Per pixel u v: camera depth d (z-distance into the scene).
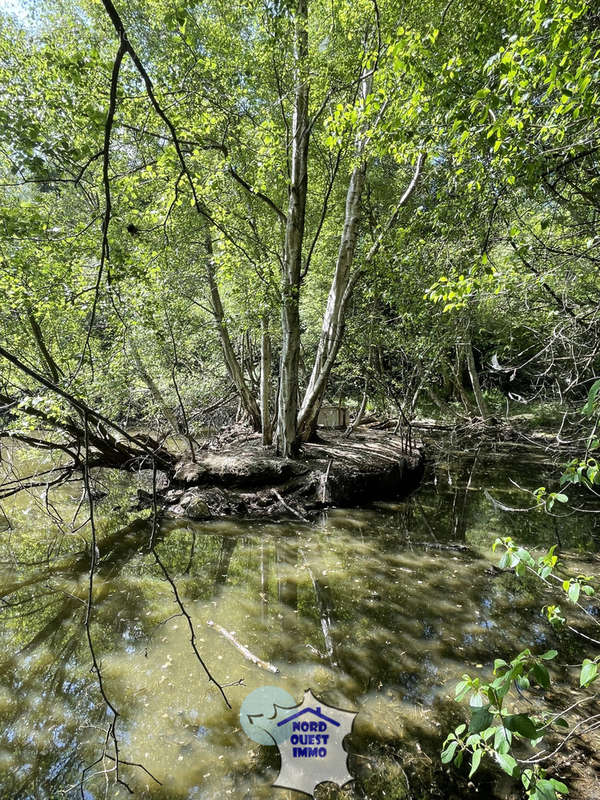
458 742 1.94
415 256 8.41
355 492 9.91
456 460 14.49
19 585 6.46
